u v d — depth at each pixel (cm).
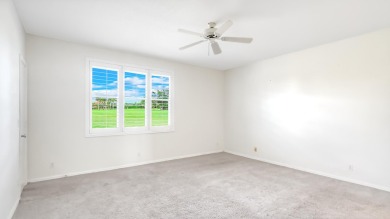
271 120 486
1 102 196
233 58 488
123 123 439
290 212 250
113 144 426
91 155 399
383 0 233
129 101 452
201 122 573
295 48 412
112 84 427
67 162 373
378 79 323
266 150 498
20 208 253
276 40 366
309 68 411
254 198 289
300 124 427
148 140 476
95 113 406
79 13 270
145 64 470
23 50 316
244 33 333
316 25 302
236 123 579
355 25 302
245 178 373
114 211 249
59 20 290
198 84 566
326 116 385
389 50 311
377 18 279
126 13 269
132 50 428
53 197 285
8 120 222
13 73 245
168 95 514
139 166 447
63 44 369
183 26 309
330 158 381
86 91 392
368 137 334
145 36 350
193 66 556
